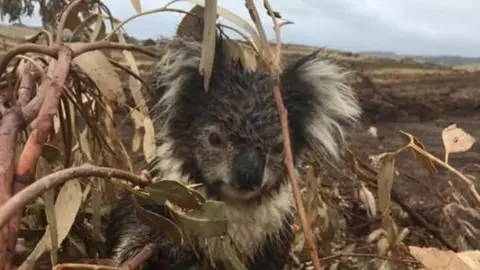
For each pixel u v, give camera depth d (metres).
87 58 0.63
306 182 0.73
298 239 0.79
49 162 0.59
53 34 0.72
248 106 0.67
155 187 0.51
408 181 1.26
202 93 0.69
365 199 0.89
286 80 0.72
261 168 0.65
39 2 0.92
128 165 0.71
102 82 0.63
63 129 0.67
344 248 0.84
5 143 0.47
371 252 0.84
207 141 0.67
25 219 0.65
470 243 0.83
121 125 0.74
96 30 0.73
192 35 0.73
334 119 0.77
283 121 0.54
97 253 0.71
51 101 0.49
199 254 0.65
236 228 0.68
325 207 0.79
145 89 0.74
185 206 0.53
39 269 0.61
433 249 0.50
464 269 0.49
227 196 0.67
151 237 0.67
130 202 0.69
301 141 0.73
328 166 0.91
